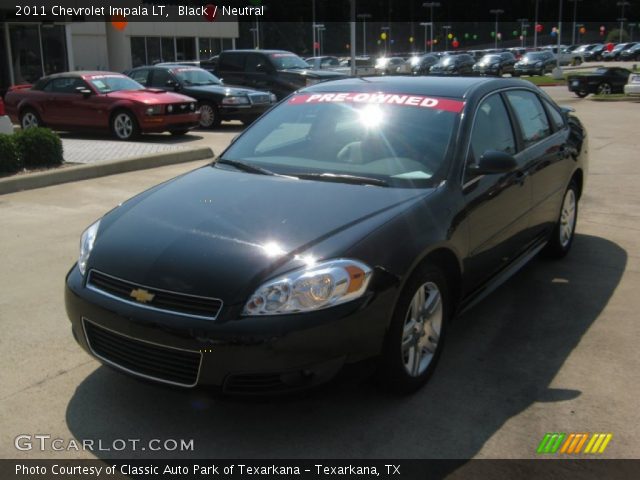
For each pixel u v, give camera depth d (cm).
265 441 314
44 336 425
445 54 5462
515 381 370
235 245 316
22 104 1505
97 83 1441
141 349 309
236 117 1644
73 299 333
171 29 3622
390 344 325
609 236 665
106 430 322
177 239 326
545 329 440
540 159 495
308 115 461
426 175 385
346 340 300
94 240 352
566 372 381
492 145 438
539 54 4912
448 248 359
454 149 397
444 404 345
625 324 448
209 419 332
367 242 318
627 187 897
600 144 1309
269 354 287
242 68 1942
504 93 479
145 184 915
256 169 416
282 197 363
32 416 333
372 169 398
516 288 517
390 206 351
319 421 329
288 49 10531
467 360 395
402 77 491
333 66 3409
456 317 395
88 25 3297
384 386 339
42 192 855
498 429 323
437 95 443
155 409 340
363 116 439
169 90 1681
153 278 308
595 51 7475
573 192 595
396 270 319
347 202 354
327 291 296
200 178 410
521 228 470
